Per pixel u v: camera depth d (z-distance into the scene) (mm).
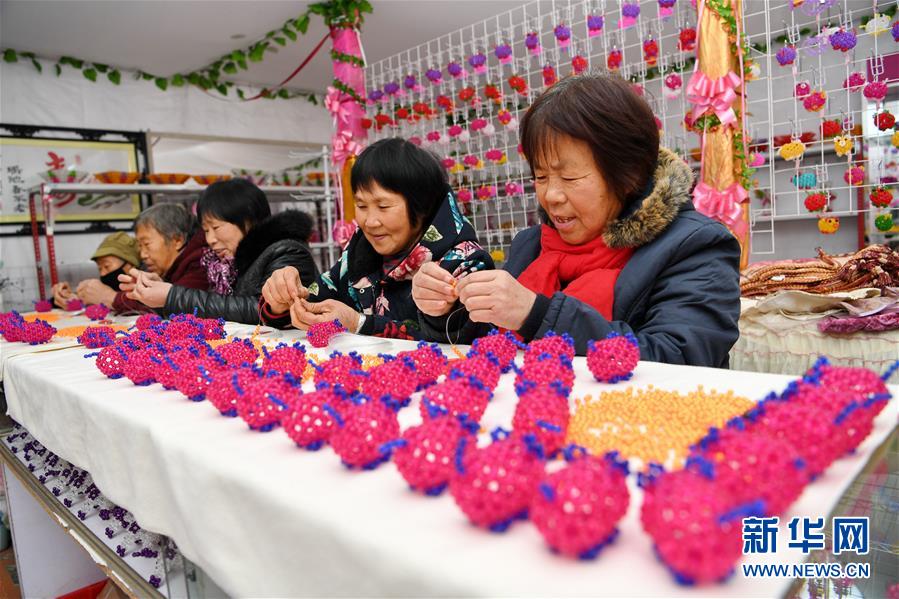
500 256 3676
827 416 491
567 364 754
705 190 2551
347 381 808
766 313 1793
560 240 1419
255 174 5023
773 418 496
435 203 1635
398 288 1711
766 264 2127
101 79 5105
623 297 1221
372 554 456
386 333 1625
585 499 394
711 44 2465
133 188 4324
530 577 393
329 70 5617
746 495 399
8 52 4582
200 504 662
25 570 1625
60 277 4891
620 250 1297
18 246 4742
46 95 4840
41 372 1228
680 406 649
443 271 1196
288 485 560
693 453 436
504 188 3801
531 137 1232
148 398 929
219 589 739
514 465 445
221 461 635
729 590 371
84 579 1705
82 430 995
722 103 2480
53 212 4855
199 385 878
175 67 5242
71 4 3830
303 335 1541
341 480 565
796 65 2641
